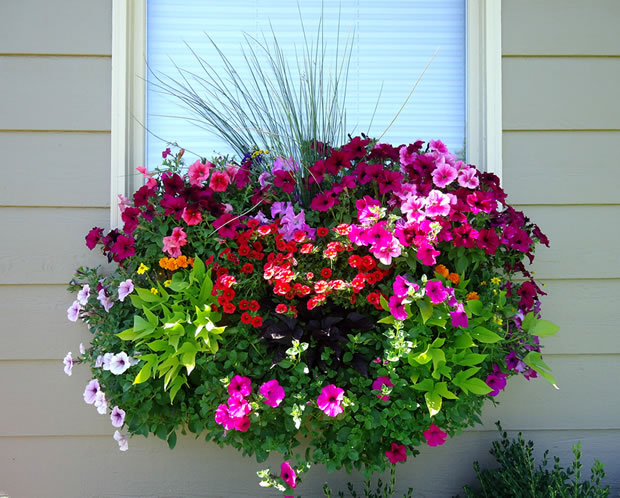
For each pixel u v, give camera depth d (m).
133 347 1.54
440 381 1.51
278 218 1.64
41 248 1.71
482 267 1.67
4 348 1.69
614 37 1.79
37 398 1.70
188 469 1.72
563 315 1.76
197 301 1.51
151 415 1.55
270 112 1.81
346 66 1.87
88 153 1.72
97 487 1.71
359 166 1.54
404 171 1.63
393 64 1.87
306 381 1.46
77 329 1.71
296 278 1.51
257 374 1.50
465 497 1.72
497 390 1.57
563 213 1.78
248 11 1.86
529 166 1.78
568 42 1.79
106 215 1.73
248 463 1.73
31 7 1.72
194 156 1.83
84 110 1.72
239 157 1.77
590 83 1.79
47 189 1.71
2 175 1.71
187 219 1.52
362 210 1.49
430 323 1.43
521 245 1.57
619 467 1.75
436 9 1.88
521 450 1.63
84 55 1.73
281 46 1.86
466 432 1.74
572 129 1.78
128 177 1.74
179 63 1.84
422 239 1.43
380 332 1.55
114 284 1.59
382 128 1.87
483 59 1.81
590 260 1.77
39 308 1.70
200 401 1.48
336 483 1.72
